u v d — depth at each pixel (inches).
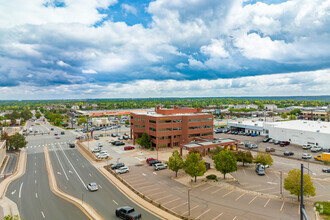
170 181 2364.7
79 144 4468.5
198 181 2357.3
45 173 2669.8
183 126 4124.0
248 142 4498.0
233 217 1592.0
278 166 2918.3
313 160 3186.5
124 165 2898.6
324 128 4328.3
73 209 1738.4
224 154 2433.6
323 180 2374.5
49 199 1923.0
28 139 5221.5
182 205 1792.6
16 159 3341.5
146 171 2723.9
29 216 1631.4
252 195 1987.0
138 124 4308.6
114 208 1754.4
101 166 2967.5
